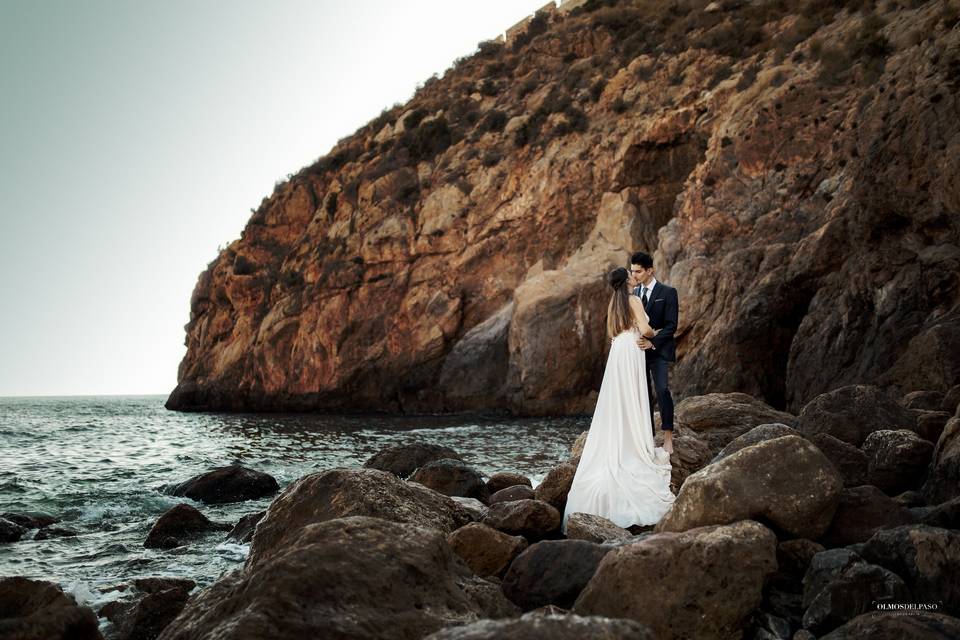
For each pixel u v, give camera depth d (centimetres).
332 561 328
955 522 414
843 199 1844
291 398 3959
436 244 3597
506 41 5056
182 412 4634
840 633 319
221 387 4456
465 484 766
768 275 1919
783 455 434
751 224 2269
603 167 3247
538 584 409
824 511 423
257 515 792
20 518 855
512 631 235
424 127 4184
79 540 788
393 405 3553
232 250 4938
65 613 359
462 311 3422
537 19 4800
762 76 2681
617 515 549
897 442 570
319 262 4066
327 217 4391
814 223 1992
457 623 328
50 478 1300
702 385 1916
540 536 555
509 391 2958
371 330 3662
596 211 3244
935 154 1380
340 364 3684
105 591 558
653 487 557
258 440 2111
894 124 1510
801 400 1571
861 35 2366
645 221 3009
